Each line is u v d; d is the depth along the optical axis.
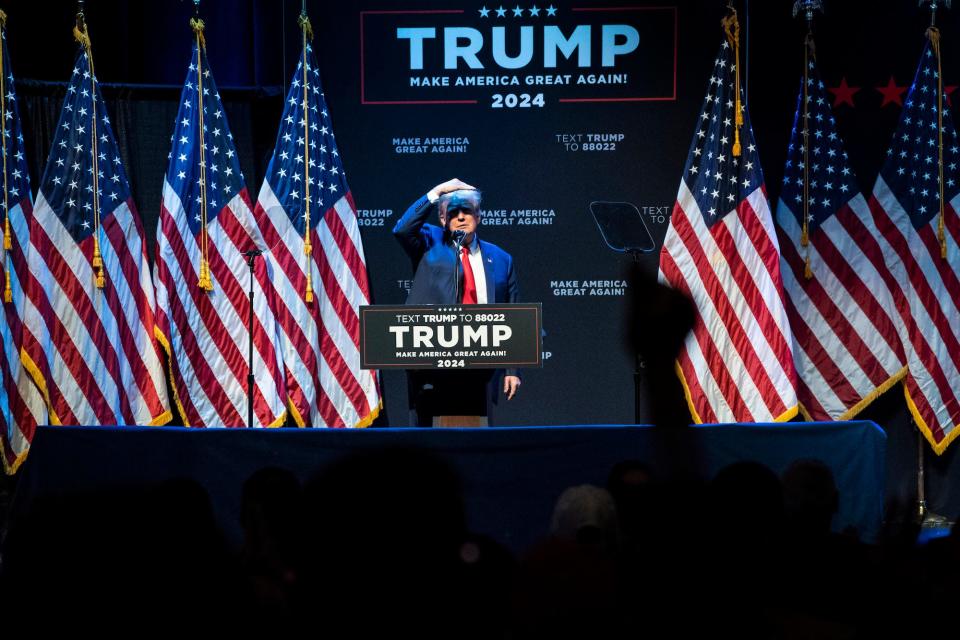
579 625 5.30
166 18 18.56
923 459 17.48
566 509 7.54
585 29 17.94
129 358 17.09
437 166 18.16
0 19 16.94
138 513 5.80
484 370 15.04
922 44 17.70
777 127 17.95
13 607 5.43
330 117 18.09
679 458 6.02
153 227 18.12
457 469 12.44
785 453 12.41
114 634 5.37
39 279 16.64
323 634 4.94
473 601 5.15
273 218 17.39
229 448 12.55
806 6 16.67
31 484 12.52
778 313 16.84
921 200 17.31
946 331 17.16
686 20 17.86
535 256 18.22
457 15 17.95
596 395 18.22
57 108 17.89
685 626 5.92
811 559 5.99
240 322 17.25
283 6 18.05
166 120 18.12
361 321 13.23
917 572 5.66
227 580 5.65
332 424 17.42
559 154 18.09
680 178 18.02
